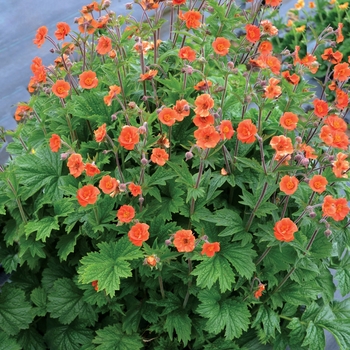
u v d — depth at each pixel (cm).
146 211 76
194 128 89
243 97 81
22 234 79
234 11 100
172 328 77
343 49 176
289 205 84
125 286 82
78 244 88
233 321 75
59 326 86
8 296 84
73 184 82
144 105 91
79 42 91
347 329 79
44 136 93
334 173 72
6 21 202
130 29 84
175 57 97
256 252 82
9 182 76
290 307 83
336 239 83
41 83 87
